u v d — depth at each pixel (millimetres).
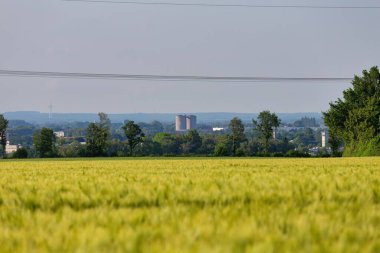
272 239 18969
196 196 32125
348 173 53938
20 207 30375
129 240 19125
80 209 29312
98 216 25500
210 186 37094
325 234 20297
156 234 20594
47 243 19672
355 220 23297
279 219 23188
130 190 35719
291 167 76812
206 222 22875
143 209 27312
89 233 20672
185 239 19281
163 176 51812
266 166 83875
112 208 28734
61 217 26016
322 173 53812
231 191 33938
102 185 39875
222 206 28438
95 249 18125
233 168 74875
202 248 17234
